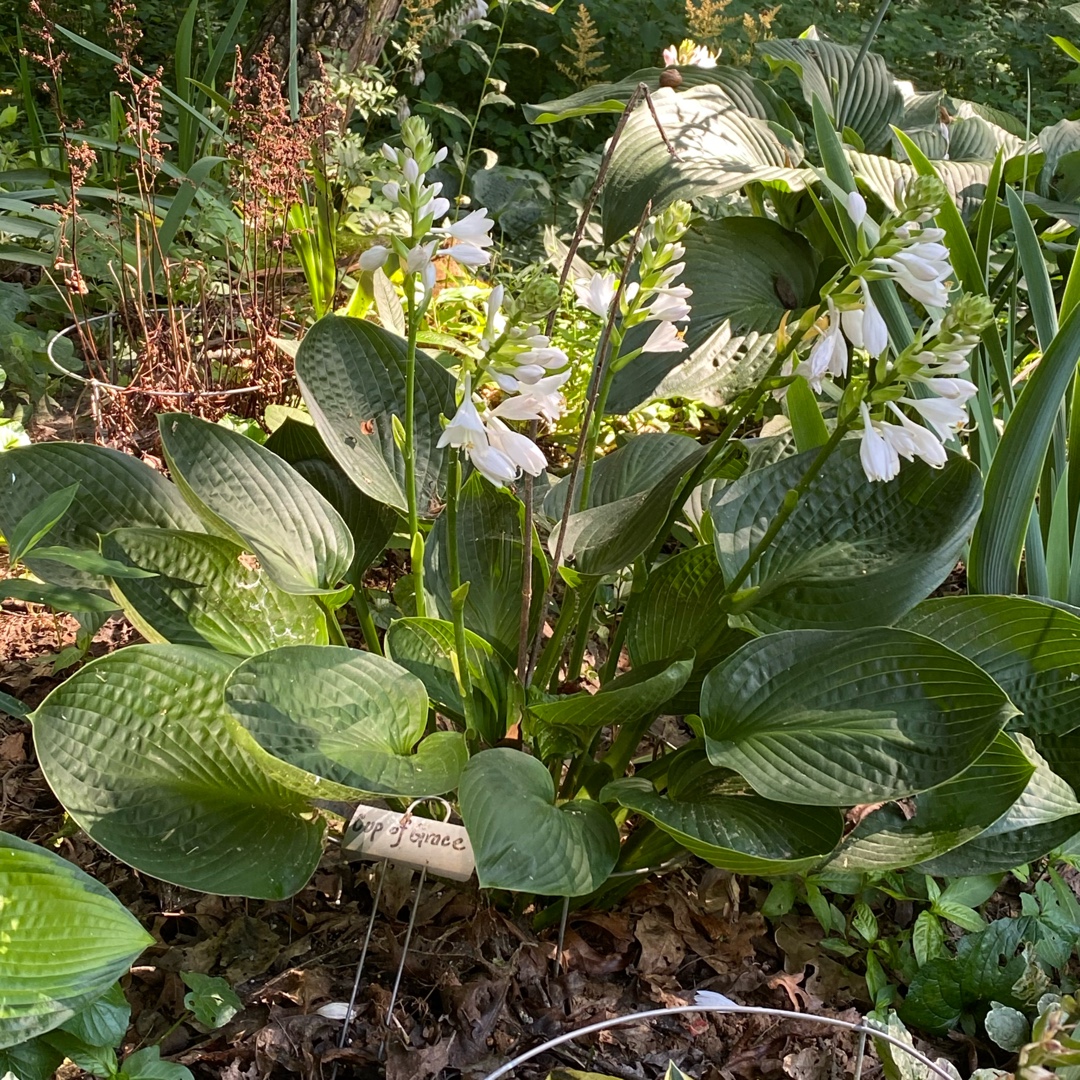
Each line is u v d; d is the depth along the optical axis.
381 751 1.48
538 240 4.26
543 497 2.16
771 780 1.45
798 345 1.55
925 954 1.78
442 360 2.99
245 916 1.79
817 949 1.86
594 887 1.39
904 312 2.18
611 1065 1.62
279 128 3.04
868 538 1.79
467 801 1.39
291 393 3.04
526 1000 1.70
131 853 1.40
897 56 7.66
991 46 7.69
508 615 1.94
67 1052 1.35
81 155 2.95
